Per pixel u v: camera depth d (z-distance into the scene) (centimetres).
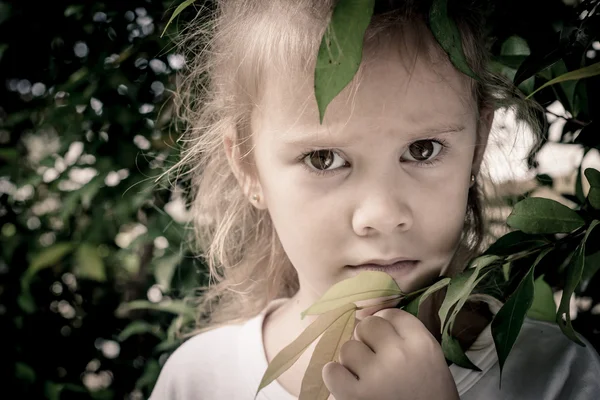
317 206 47
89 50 80
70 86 79
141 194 77
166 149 77
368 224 46
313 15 47
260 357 60
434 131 46
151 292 86
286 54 47
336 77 38
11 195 94
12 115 93
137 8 76
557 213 43
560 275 57
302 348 43
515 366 52
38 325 94
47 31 83
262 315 64
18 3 82
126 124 77
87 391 88
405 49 45
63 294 95
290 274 68
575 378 51
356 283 43
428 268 48
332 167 47
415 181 47
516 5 54
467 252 59
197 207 68
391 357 44
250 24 52
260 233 68
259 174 52
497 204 63
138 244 77
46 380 89
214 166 65
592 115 49
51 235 95
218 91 59
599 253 50
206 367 63
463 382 52
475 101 50
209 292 74
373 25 45
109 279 95
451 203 48
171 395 64
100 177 78
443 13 41
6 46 84
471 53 51
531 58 46
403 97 45
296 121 47
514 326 41
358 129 45
